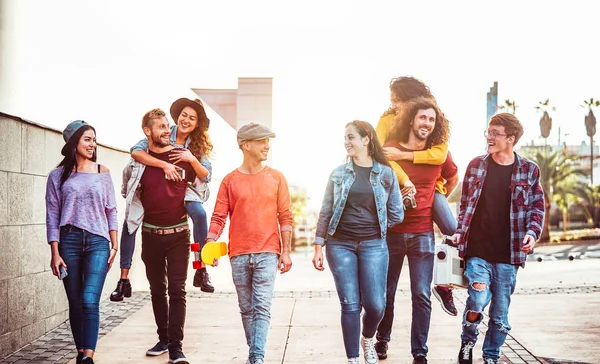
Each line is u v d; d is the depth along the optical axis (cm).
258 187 511
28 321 643
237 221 510
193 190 578
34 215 659
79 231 514
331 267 512
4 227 591
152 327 729
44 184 682
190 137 586
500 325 528
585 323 747
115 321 767
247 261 506
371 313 509
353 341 506
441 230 559
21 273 627
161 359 583
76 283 516
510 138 517
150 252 561
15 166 615
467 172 534
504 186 521
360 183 506
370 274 506
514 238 519
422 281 548
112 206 532
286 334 696
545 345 641
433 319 771
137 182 551
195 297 976
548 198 4472
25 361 579
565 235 4578
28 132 644
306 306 880
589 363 576
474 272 521
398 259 557
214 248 503
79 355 523
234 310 849
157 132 549
